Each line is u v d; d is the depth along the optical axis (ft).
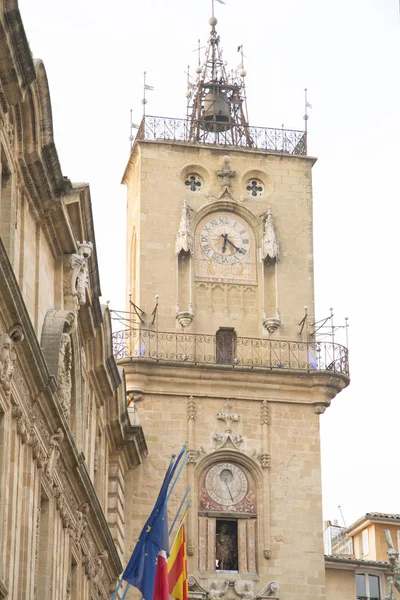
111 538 256.32
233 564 304.71
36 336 178.81
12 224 171.53
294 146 338.34
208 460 308.40
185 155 331.77
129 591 294.66
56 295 207.21
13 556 167.63
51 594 194.29
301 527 306.55
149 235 323.98
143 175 328.49
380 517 378.32
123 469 296.71
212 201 328.29
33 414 180.45
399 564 329.72
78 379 221.66
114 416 274.36
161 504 246.47
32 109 177.88
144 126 332.60
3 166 171.53
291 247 329.31
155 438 307.37
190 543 300.81
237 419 311.88
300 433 313.32
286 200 333.01
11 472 168.45
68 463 207.31
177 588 267.80
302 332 321.93
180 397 311.47
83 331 230.07
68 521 213.66
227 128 340.59
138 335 314.55
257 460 309.42
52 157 185.78
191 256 323.16
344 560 332.60
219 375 313.12
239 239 328.29
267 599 299.79
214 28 355.56
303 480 310.04
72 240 206.28
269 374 314.55
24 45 161.89
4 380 159.84
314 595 301.84
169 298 319.68
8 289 156.56
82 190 208.33
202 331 319.06
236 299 322.96
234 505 306.76
